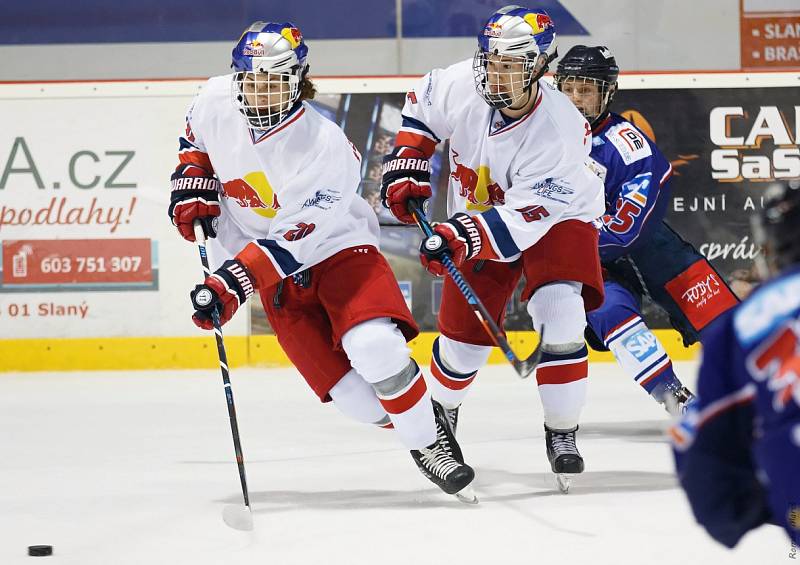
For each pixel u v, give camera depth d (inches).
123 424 770.2
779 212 227.3
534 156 499.8
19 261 1080.8
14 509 497.7
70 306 1082.1
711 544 413.4
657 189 629.6
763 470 216.4
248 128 482.9
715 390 227.5
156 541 430.6
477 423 756.0
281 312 503.8
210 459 630.5
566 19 1203.9
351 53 1211.9
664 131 1098.1
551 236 517.7
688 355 1083.3
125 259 1080.8
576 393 523.2
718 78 1096.2
